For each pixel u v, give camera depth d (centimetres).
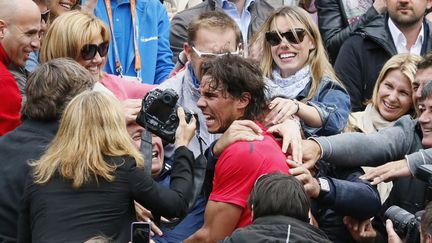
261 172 1617
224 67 1691
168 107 1669
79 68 1672
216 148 1678
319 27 2666
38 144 1616
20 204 1555
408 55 2072
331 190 1720
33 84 1650
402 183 1877
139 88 2052
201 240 1650
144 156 1652
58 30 1920
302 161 1731
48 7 2183
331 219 1836
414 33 2453
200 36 1938
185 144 1691
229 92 1691
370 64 2395
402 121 1895
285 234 1416
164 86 1973
